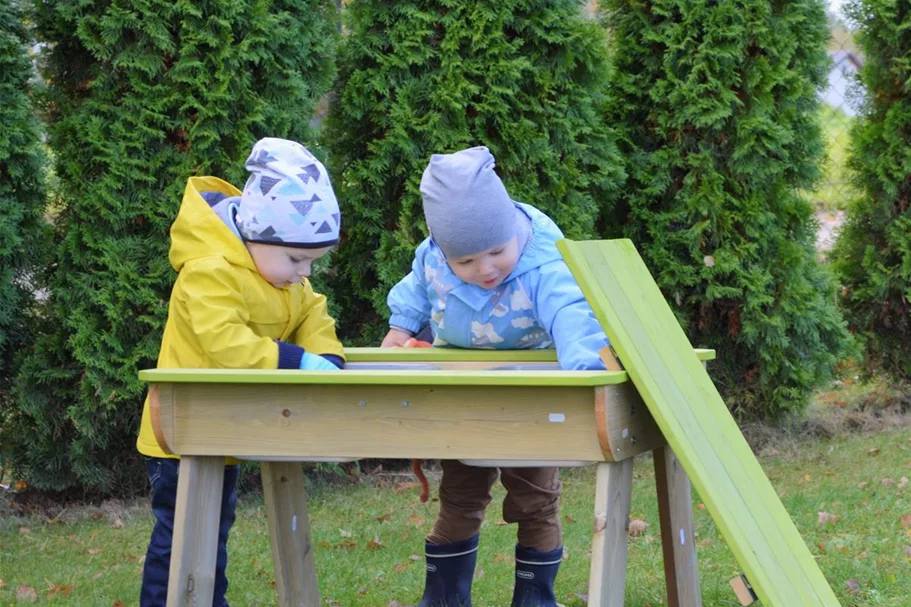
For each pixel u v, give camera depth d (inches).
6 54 173.3
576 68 214.5
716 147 227.6
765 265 228.1
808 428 240.8
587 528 171.5
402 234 202.5
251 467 205.2
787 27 224.2
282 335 111.1
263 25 185.5
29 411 184.5
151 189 185.0
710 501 75.8
